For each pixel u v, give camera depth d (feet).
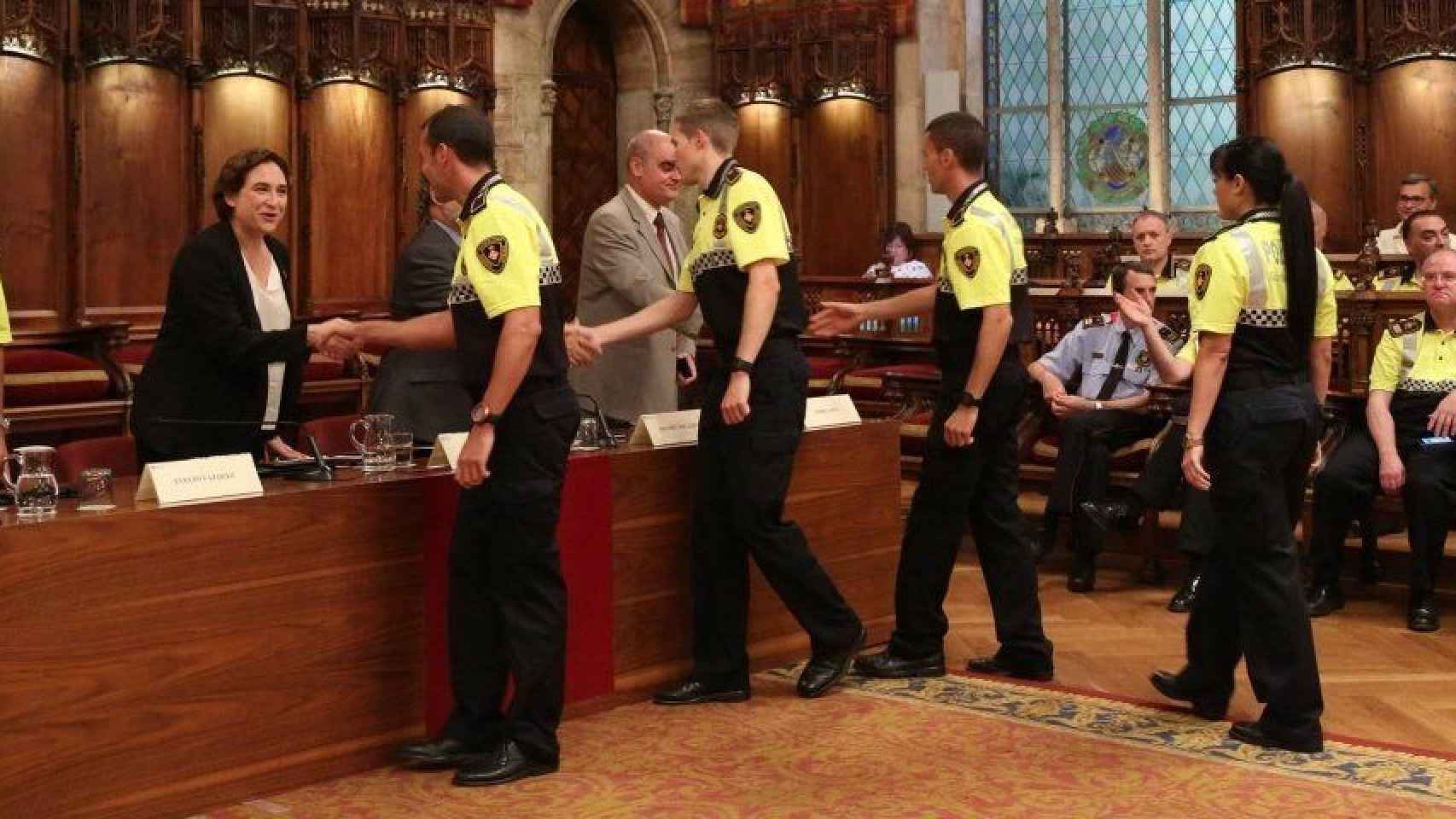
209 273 14.62
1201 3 43.91
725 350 16.19
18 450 12.51
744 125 43.70
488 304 13.25
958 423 16.53
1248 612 14.56
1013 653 17.30
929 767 13.96
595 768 13.99
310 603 13.56
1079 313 25.00
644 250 19.24
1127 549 23.27
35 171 30.76
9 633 11.61
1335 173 38.75
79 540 12.00
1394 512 22.36
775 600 17.92
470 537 13.80
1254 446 14.32
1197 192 44.27
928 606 17.26
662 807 12.88
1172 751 14.43
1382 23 38.01
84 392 28.35
